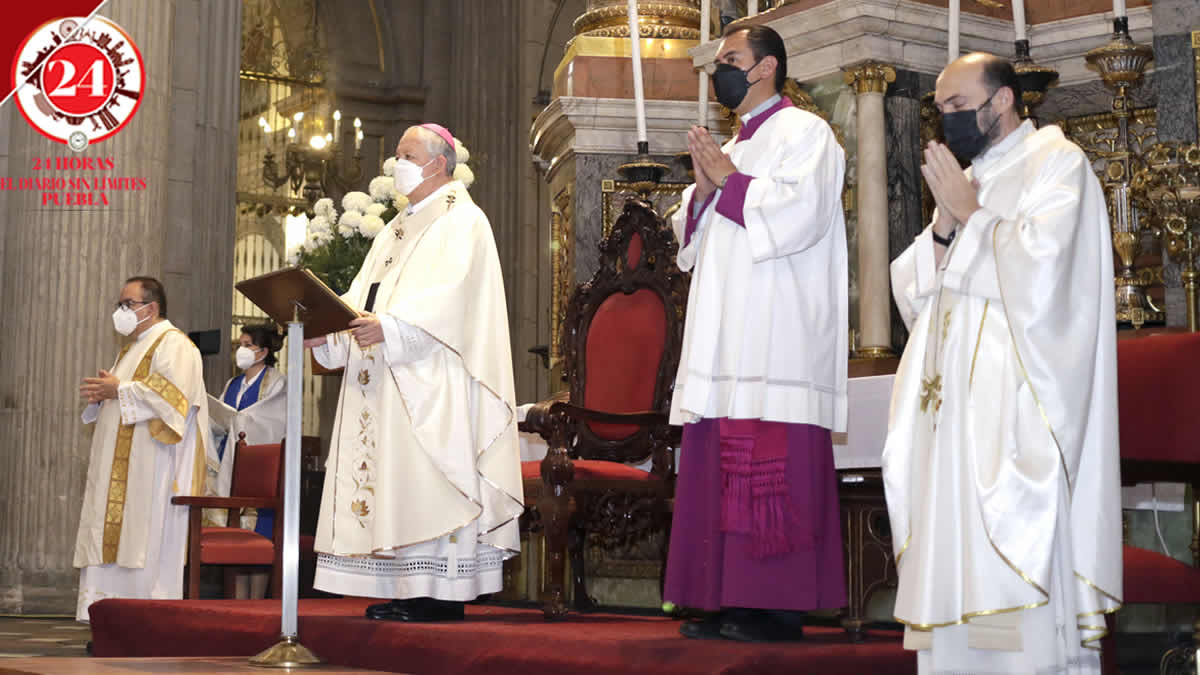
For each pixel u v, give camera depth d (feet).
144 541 22.30
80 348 29.40
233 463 24.29
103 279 29.84
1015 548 9.12
